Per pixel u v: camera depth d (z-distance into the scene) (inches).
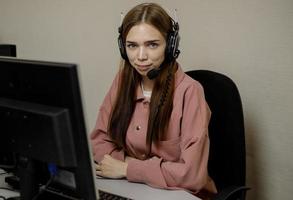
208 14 66.6
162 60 52.7
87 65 91.1
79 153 32.5
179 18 71.2
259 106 62.7
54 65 31.8
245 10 61.4
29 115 33.5
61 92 31.9
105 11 83.4
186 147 50.6
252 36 61.4
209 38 67.4
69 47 94.3
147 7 51.5
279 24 57.6
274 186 63.1
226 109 54.1
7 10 108.9
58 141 32.1
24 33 105.5
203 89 56.7
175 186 48.9
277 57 58.8
